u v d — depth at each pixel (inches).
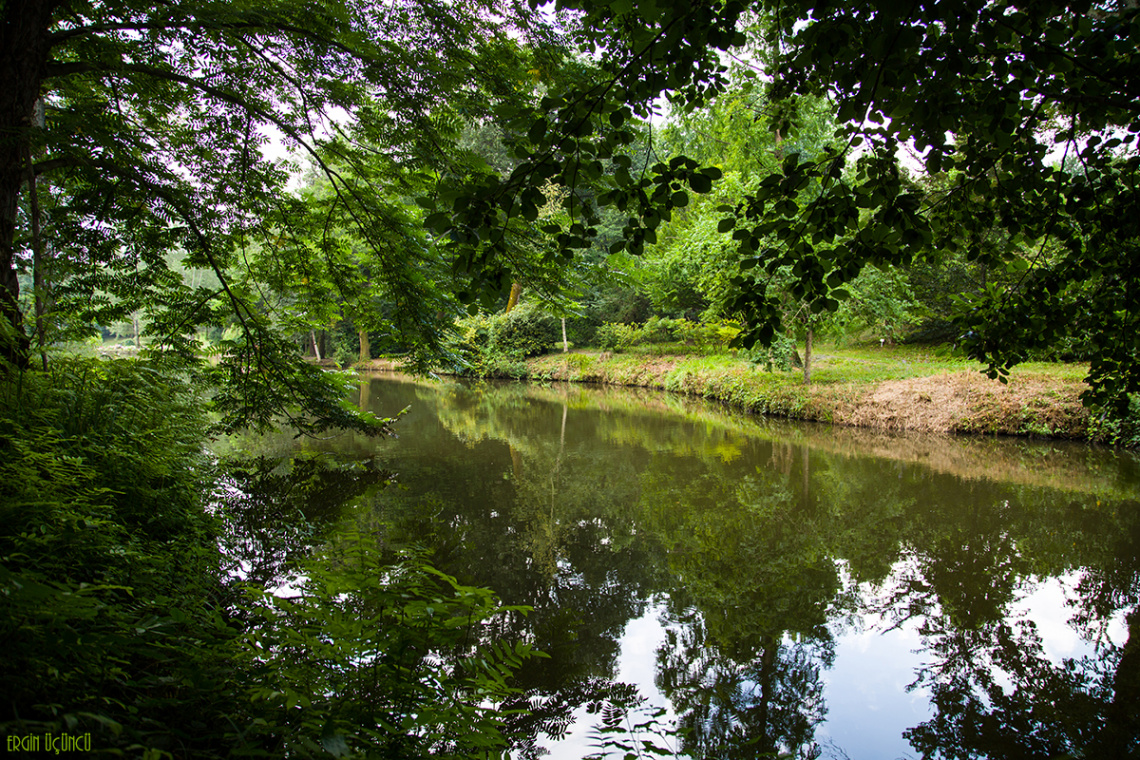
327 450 359.6
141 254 191.9
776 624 152.9
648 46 68.3
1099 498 251.1
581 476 313.4
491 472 318.3
